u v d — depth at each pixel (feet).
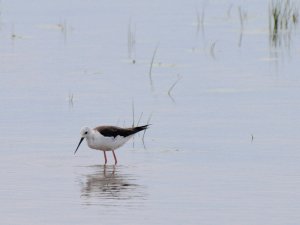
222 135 62.80
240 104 71.92
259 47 94.94
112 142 56.70
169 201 47.65
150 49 93.71
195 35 100.83
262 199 47.91
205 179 52.16
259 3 119.14
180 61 88.38
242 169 54.29
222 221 44.11
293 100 73.05
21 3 119.55
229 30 103.86
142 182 51.72
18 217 44.80
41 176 53.11
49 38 99.35
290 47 94.73
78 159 57.62
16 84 78.59
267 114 68.74
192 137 62.44
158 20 109.09
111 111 69.62
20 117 67.87
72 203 47.37
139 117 67.87
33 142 61.16
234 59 89.30
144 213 45.44
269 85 78.38
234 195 48.70
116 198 48.34
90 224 43.62
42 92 75.87
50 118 67.62
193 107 71.15
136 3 120.47
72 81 79.97
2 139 61.77
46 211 45.88
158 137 62.69
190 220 44.29
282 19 104.37
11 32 102.27
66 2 120.88
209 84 78.89
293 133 63.16
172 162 56.34
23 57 89.66
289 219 44.37
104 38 99.25
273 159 56.54
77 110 69.87
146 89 77.25
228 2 120.37
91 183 51.60
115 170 54.80
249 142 60.85
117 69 84.84
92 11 114.83
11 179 52.31
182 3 120.37
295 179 51.90
